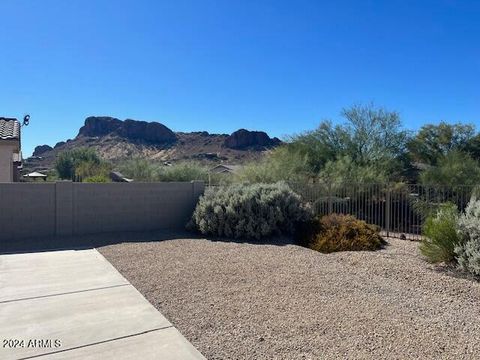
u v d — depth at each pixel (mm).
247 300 5891
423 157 30859
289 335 4656
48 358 4043
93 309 5508
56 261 8500
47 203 11625
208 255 9070
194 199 13828
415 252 9961
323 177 19797
